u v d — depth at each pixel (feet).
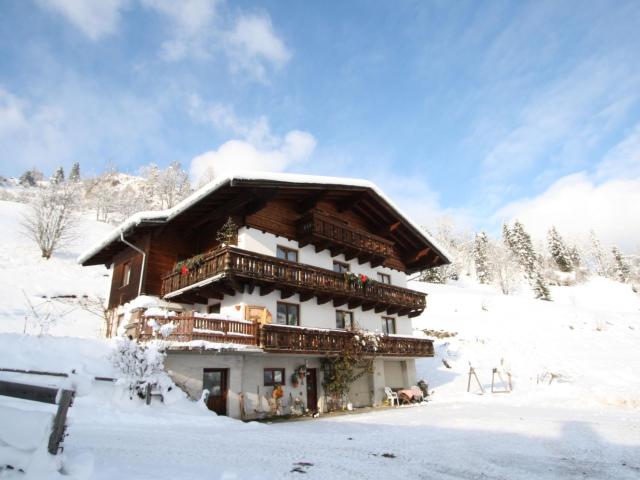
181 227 66.80
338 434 35.06
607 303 226.58
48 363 40.45
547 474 21.71
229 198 59.21
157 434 30.81
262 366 58.08
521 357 105.09
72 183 160.56
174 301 61.82
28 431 14.35
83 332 80.33
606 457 25.79
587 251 369.50
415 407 65.10
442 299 168.25
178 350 46.09
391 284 85.56
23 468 13.88
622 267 314.96
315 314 66.54
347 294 67.46
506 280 250.37
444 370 97.50
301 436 33.37
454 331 127.65
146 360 43.14
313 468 21.80
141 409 40.11
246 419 53.47
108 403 39.04
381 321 80.48
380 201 75.36
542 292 219.20
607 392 67.26
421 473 21.50
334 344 62.85
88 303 96.17
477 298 174.09
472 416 48.34
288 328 56.65
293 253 65.87
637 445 29.45
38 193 157.28
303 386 62.23
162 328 46.52
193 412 43.68
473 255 296.92
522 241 303.27
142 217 59.00
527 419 44.50
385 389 75.41
